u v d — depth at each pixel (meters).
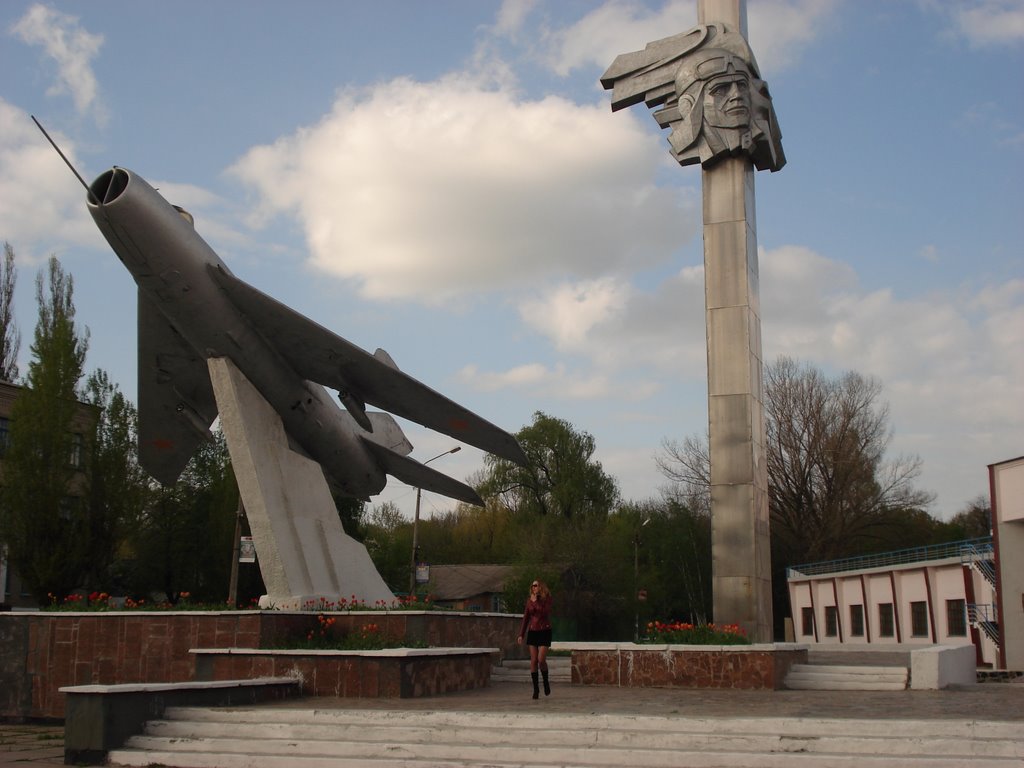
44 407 22.31
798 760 7.64
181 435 17.48
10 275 37.59
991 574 28.97
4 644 14.02
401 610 14.10
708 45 18.09
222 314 14.23
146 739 9.23
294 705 10.53
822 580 40.56
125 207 12.84
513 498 55.91
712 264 17.44
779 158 18.81
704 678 13.74
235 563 25.17
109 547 23.34
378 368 15.09
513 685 14.12
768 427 44.59
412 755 8.35
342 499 33.09
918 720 8.19
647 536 48.06
